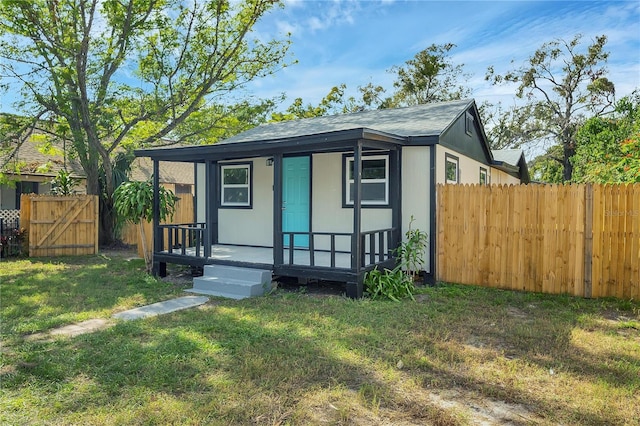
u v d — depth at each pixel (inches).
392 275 279.1
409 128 346.6
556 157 1136.2
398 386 140.7
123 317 225.3
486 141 478.9
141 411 122.0
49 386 138.6
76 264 420.8
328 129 414.6
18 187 676.1
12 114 529.7
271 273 296.0
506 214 297.9
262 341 181.9
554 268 283.6
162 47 589.3
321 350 171.2
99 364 156.9
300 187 381.7
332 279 271.9
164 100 609.6
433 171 314.7
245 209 417.4
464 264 312.2
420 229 321.1
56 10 516.1
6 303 253.6
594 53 1031.6
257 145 292.0
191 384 140.0
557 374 150.6
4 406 125.1
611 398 132.0
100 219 569.9
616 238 267.1
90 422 117.0
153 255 355.9
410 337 188.5
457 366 157.4
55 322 213.5
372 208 341.1
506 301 263.1
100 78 563.5
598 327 209.9
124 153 621.9
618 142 471.2
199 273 370.3
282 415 120.9
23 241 473.1
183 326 204.7
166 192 371.9
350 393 135.3
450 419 119.3
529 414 122.7
